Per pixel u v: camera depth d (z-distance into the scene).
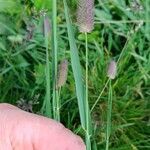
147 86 0.25
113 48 0.26
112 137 0.23
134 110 0.24
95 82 0.24
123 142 0.23
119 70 0.25
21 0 0.25
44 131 0.18
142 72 0.25
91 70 0.24
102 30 0.26
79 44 0.25
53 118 0.19
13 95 0.24
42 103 0.24
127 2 0.27
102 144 0.23
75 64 0.17
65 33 0.26
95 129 0.23
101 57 0.25
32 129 0.18
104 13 0.26
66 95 0.24
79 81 0.17
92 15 0.16
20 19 0.25
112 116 0.24
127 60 0.25
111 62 0.19
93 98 0.24
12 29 0.25
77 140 0.17
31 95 0.23
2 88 0.24
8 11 0.24
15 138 0.18
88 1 0.16
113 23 0.26
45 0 0.24
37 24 0.24
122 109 0.24
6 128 0.18
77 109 0.24
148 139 0.24
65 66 0.18
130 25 0.26
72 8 0.21
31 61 0.25
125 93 0.25
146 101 0.25
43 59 0.24
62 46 0.25
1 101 0.24
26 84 0.24
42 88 0.24
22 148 0.18
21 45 0.24
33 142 0.18
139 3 0.25
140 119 0.24
